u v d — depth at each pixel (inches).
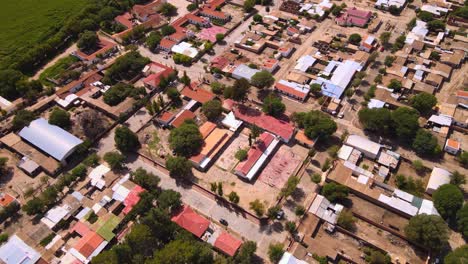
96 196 5565.9
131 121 6865.2
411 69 7578.7
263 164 5930.1
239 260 4485.7
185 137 6038.4
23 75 7775.6
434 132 6215.6
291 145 6220.5
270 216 5034.5
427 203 5068.9
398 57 7834.6
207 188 5634.8
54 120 6545.3
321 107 6766.7
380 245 4756.4
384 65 7785.4
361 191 5290.4
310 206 5182.1
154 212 4810.5
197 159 5895.7
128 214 5108.3
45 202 5310.0
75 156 6245.1
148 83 7416.3
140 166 6038.4
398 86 6963.6
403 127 5954.7
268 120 6456.7
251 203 5187.0
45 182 5787.4
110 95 7017.7
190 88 7253.9
